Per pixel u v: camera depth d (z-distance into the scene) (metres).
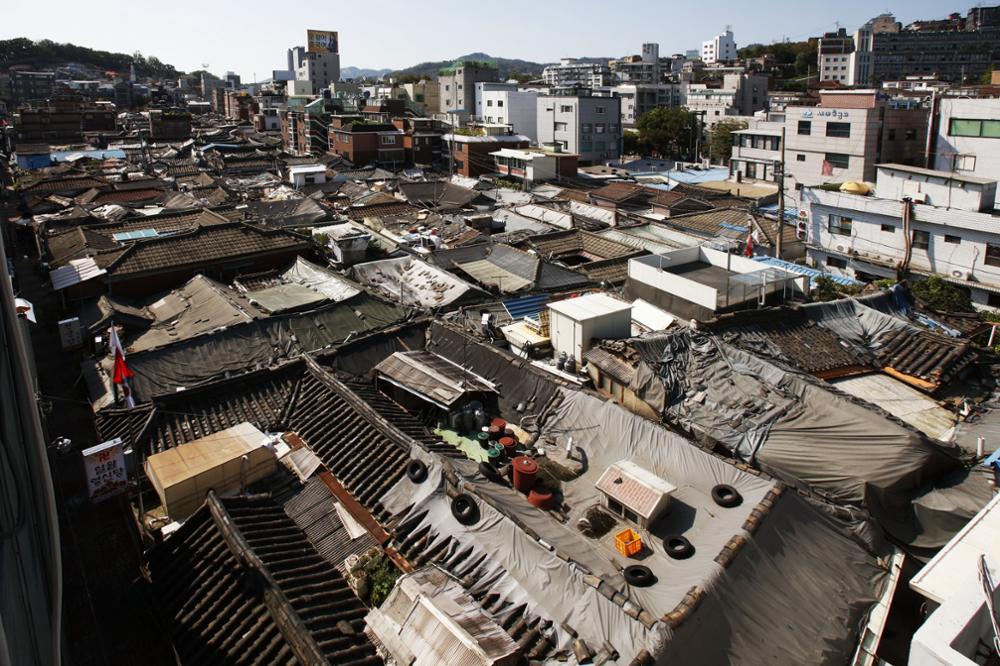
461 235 44.34
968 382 19.81
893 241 34.25
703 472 14.11
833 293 27.73
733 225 45.91
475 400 18.14
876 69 163.25
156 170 77.62
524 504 13.96
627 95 123.12
